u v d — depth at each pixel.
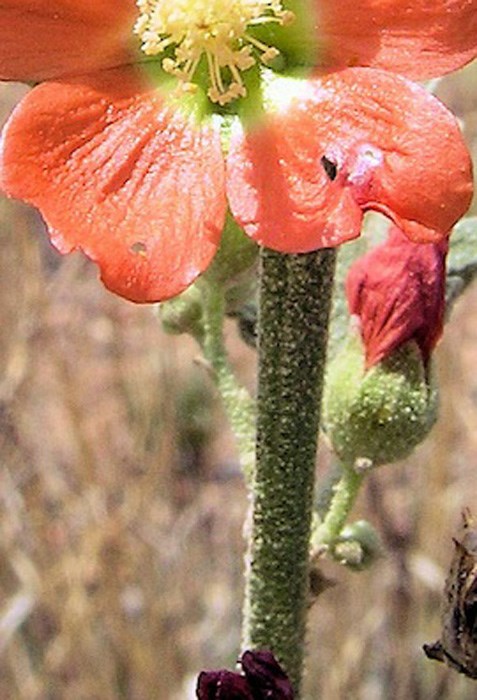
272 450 0.11
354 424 0.12
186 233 0.10
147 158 0.11
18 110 0.11
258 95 0.11
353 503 0.12
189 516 0.27
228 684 0.11
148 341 0.28
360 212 0.10
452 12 0.10
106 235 0.10
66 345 0.30
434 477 0.25
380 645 0.25
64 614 0.25
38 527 0.25
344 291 0.13
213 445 0.29
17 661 0.25
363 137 0.10
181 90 0.11
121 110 0.11
